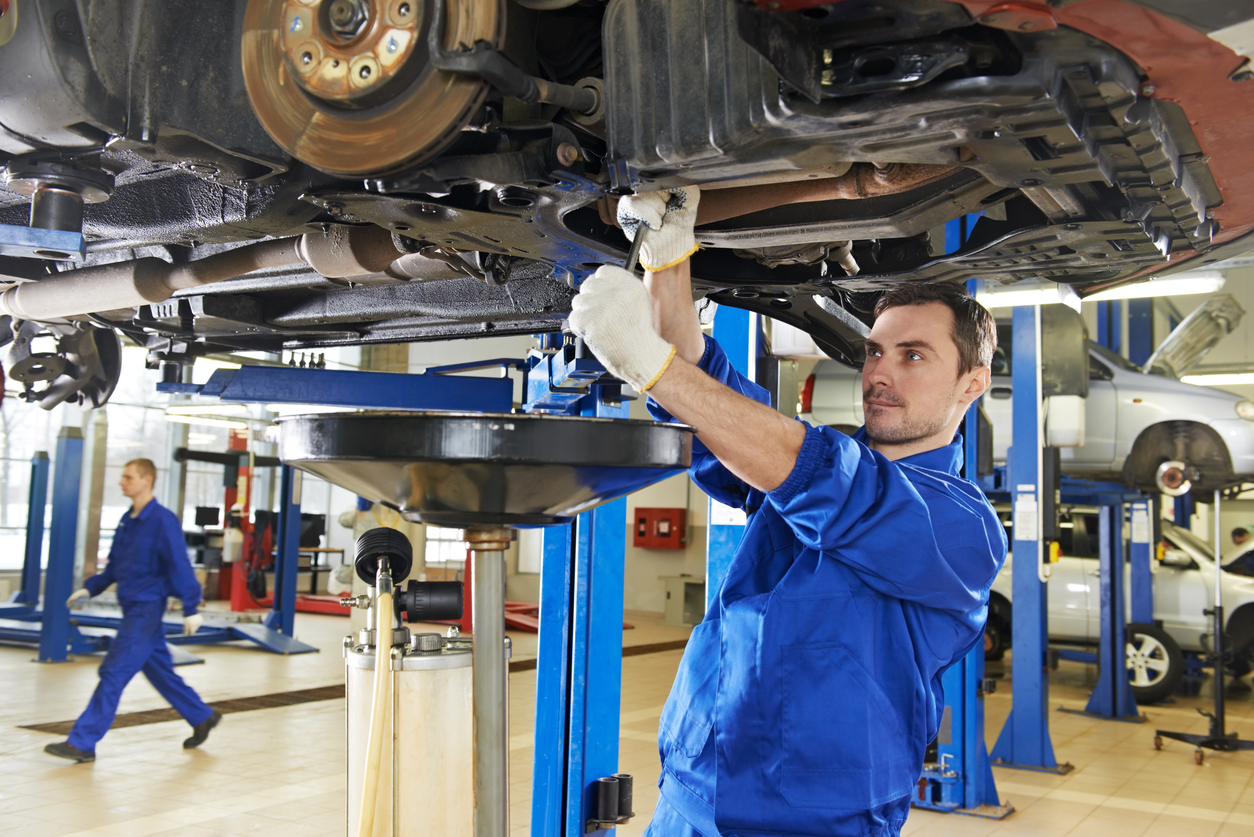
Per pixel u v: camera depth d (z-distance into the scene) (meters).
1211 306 9.15
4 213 2.02
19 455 13.19
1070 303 1.78
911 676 1.42
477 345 14.59
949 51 0.90
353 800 1.58
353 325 2.85
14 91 1.28
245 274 2.20
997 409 8.32
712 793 1.43
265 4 1.18
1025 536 5.96
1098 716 7.81
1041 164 1.07
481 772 1.15
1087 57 0.91
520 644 11.13
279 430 1.17
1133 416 7.82
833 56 0.95
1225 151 1.15
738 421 1.22
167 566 5.49
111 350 3.17
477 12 1.04
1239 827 4.75
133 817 4.34
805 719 1.36
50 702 6.94
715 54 1.05
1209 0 0.83
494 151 1.21
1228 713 8.22
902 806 1.44
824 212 1.45
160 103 1.32
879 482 1.31
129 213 1.81
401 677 1.54
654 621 14.38
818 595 1.41
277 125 1.18
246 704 6.99
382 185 1.23
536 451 1.01
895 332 1.59
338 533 17.09
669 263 1.35
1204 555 8.94
